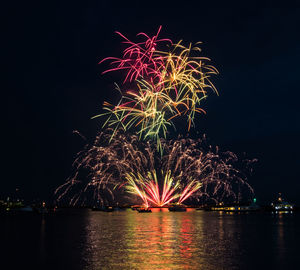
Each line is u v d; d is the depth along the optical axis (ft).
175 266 107.14
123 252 134.92
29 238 191.62
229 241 170.50
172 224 301.84
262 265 110.32
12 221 376.48
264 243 163.02
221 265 109.19
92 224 311.47
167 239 179.93
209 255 127.13
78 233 220.02
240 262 114.42
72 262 115.65
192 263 111.75
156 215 534.37
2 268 108.88
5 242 173.47
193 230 236.43
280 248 145.89
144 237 190.70
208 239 179.42
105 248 146.92
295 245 154.92
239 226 274.57
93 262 114.83
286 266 109.29
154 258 120.78
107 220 384.88
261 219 392.27
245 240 175.01
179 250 139.33
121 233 216.74
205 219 391.86
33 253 136.36
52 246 156.04
